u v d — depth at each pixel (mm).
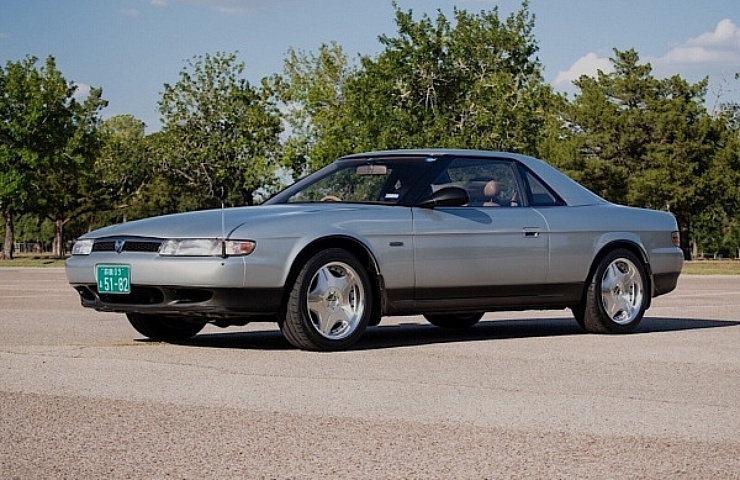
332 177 8555
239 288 7215
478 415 4941
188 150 65188
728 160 60875
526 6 45000
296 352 7367
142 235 7465
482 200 8438
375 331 9375
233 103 64750
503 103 42781
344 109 49188
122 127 101000
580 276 8758
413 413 4988
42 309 12109
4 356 6949
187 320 8281
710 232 85875
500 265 8305
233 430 4559
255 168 62812
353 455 4086
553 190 8875
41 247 105188
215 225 7359
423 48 43312
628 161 63531
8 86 61406
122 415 4898
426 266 7938
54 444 4266
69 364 6574
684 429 4648
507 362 6883
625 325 8977
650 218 9305
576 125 65438
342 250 7578
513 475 3781
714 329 9398
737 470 3887
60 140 62000
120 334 8836
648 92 63406
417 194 8117
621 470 3871
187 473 3791
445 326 9758
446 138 42562
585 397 5473
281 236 7348
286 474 3777
